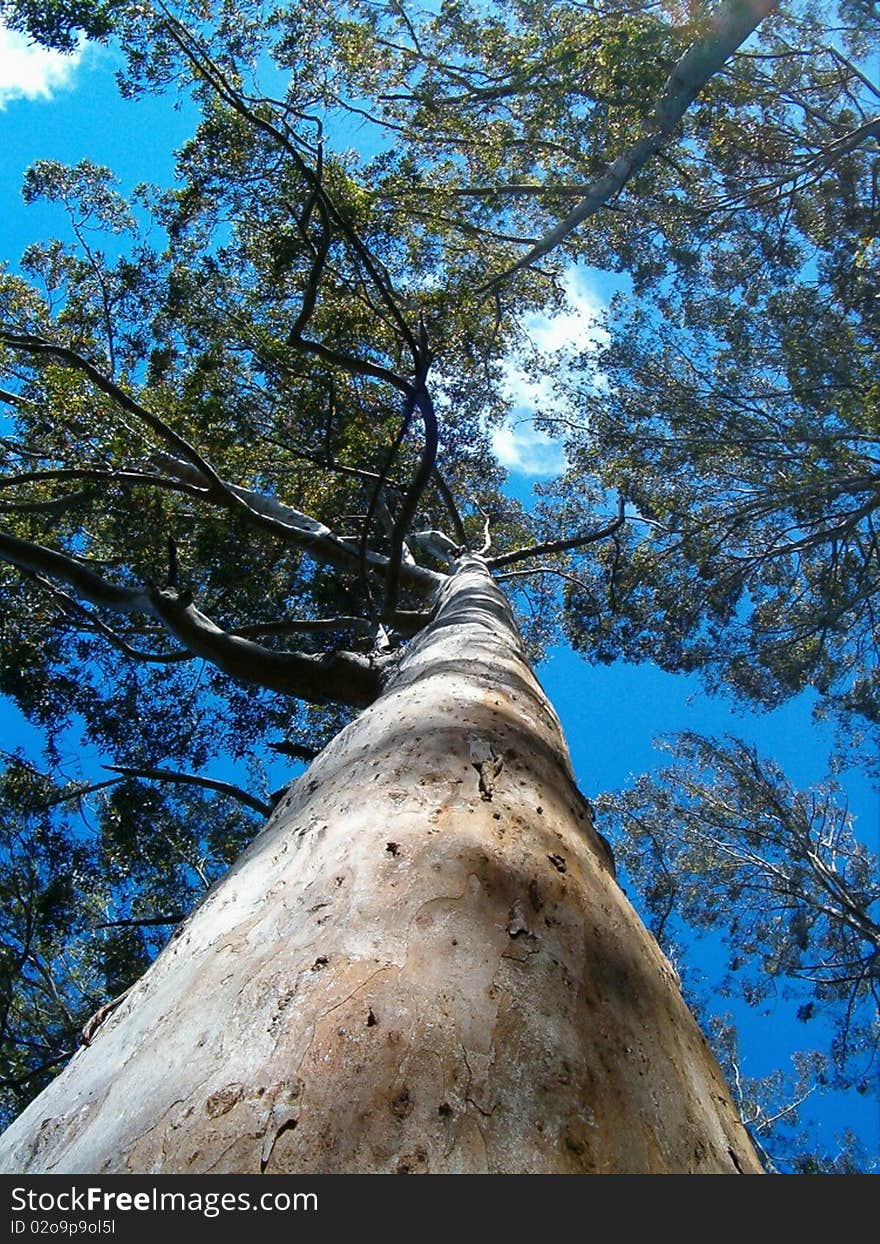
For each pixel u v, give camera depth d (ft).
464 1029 4.42
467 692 10.51
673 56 36.70
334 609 38.32
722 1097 5.79
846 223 45.42
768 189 45.34
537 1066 4.40
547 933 5.60
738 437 45.34
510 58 37.11
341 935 5.09
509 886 5.89
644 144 35.55
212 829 37.37
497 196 40.63
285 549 37.09
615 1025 5.22
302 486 37.04
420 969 4.80
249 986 4.82
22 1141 4.79
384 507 36.81
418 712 9.39
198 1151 3.76
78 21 27.48
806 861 54.13
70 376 27.35
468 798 7.21
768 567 50.49
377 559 28.86
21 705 36.99
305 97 30.96
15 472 35.58
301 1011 4.44
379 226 33.37
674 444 46.01
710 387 45.34
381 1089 3.96
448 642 14.42
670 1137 4.69
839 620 50.72
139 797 34.96
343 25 34.83
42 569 25.17
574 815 8.45
